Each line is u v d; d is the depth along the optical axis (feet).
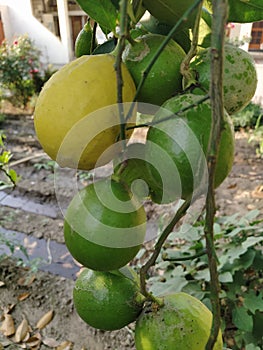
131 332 2.27
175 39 0.59
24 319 2.40
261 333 2.02
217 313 0.46
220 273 2.10
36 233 3.16
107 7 0.54
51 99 0.46
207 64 0.50
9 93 6.13
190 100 0.47
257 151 4.06
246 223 2.35
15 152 4.45
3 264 2.81
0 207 3.50
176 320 0.61
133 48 0.52
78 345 2.24
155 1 0.54
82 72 0.46
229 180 3.71
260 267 2.22
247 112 4.72
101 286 0.63
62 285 2.65
